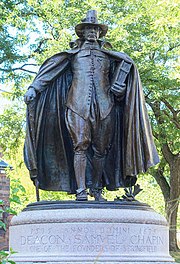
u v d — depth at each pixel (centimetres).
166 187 3253
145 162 1076
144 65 2525
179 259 2156
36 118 1085
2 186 2888
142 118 1075
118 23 2472
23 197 865
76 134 1058
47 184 1116
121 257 962
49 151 1110
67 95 1088
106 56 1100
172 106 2742
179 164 3050
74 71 1088
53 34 2789
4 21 2634
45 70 1088
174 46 2703
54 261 950
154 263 979
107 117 1073
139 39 2538
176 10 1920
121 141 1105
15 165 2977
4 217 2325
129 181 1104
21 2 2752
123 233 978
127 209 1002
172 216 2764
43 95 1095
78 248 962
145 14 2477
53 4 2664
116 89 1077
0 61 2670
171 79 2533
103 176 1123
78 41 1111
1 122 2888
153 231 1007
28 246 988
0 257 691
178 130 2775
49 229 976
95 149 1092
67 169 1116
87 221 970
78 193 1041
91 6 2583
